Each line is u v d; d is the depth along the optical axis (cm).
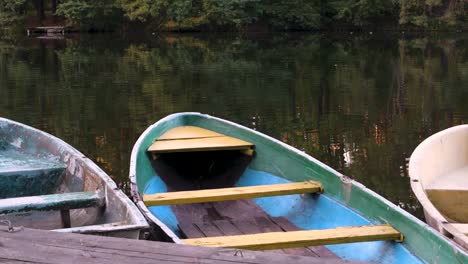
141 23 3222
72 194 349
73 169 424
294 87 1332
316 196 415
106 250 202
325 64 1816
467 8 3112
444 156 509
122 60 1900
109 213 341
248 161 507
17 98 1145
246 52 2227
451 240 306
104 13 3150
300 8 3269
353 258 346
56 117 960
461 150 524
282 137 825
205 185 519
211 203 466
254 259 199
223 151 527
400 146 757
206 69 1683
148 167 485
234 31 3225
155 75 1531
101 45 2536
